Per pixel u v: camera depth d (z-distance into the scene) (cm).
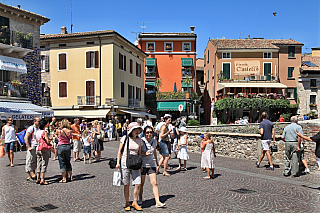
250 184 861
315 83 4303
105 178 956
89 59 3162
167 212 607
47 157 872
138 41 4572
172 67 4581
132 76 3731
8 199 703
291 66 4322
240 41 4519
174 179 941
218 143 1575
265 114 1124
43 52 3322
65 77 3241
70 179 920
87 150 1284
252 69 4256
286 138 971
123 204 664
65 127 908
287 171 984
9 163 1282
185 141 1107
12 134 1213
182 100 4281
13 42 2317
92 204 664
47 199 705
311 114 4122
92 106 3123
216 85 4312
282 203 669
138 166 615
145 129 679
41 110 2170
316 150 804
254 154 1378
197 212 606
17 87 2352
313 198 710
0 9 2252
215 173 1041
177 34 4594
